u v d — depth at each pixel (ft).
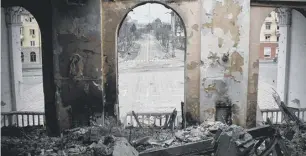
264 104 55.42
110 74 29.25
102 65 28.37
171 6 28.53
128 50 187.93
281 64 41.98
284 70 41.09
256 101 30.99
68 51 27.63
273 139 21.57
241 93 29.53
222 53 28.91
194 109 29.94
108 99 29.58
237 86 29.45
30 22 119.34
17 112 35.40
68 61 27.76
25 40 119.85
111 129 27.14
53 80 30.30
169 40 227.40
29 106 55.47
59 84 28.12
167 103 57.67
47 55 30.37
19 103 44.32
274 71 101.65
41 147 25.46
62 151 23.65
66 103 28.32
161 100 60.34
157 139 26.53
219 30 28.60
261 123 31.76
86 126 28.50
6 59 41.52
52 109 30.96
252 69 30.55
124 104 56.95
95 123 28.45
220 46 28.81
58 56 27.73
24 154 23.86
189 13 28.60
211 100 29.45
